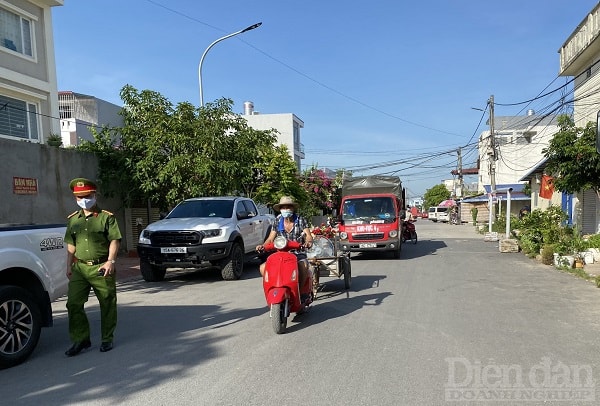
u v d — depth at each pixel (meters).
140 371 4.96
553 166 14.34
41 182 12.91
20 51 16.62
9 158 11.91
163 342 6.03
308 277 7.21
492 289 9.40
